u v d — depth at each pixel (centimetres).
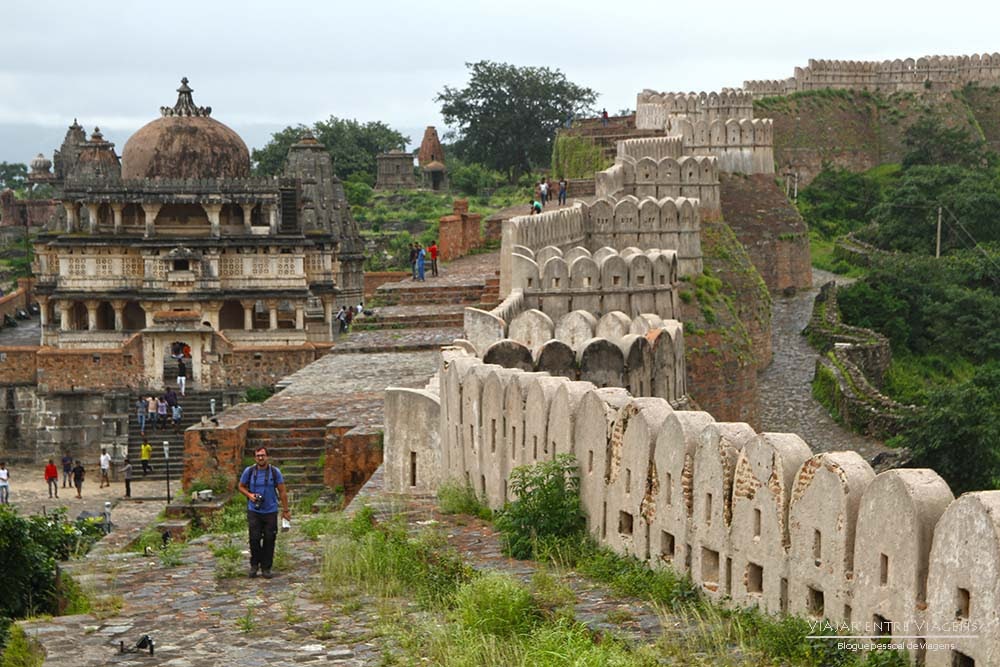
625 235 6406
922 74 13762
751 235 9231
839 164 13138
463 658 1802
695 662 1705
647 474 2086
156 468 6712
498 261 6681
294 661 1862
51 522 3388
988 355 8756
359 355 5059
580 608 1967
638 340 3192
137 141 9044
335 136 18350
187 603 2159
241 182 8656
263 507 2286
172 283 8550
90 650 1927
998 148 13775
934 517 1545
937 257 9812
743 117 9931
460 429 2841
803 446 1806
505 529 2359
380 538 2373
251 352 7275
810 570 1719
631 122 10731
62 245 8669
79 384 7269
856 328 8469
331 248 9369
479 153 16362
